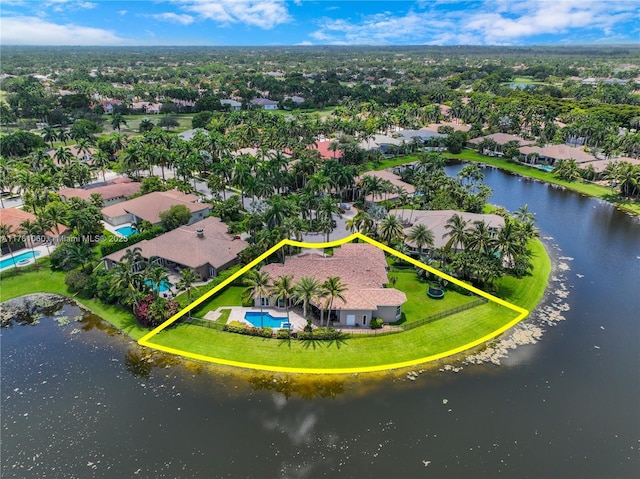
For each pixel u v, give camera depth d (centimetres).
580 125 18688
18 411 5406
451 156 18600
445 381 5938
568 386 5897
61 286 8188
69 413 5378
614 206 12938
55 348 6531
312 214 11669
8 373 6031
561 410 5509
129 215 11094
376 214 10119
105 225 10894
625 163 13738
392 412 5431
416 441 5047
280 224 8938
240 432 5122
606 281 8631
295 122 18000
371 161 16925
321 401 5572
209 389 5750
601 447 5000
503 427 5250
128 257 7369
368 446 4969
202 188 13775
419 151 18338
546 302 7844
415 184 12988
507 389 5822
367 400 5600
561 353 6531
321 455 4853
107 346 6569
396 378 5966
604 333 7019
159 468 4688
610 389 5859
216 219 10300
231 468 4688
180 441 5003
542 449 4969
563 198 13725
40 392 5700
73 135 18062
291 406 5488
